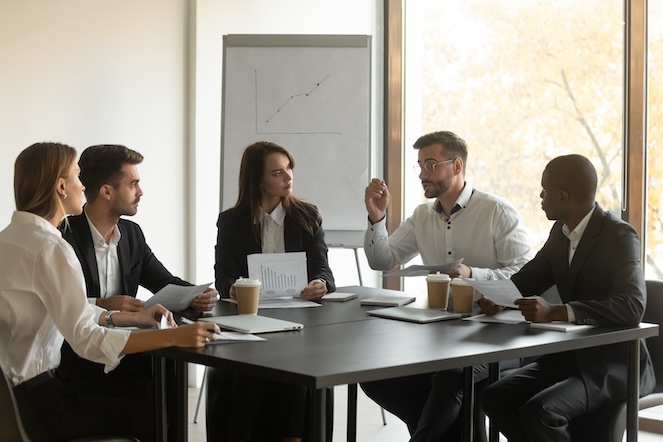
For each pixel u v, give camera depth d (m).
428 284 2.61
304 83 4.14
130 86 4.27
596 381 2.46
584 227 2.60
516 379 2.62
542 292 2.76
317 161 4.13
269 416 2.65
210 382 2.87
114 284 2.83
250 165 3.07
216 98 4.50
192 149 4.48
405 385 3.03
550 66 4.20
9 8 3.87
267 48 4.16
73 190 2.18
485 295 2.38
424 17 4.66
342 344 2.01
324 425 1.74
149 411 2.24
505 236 3.19
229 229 3.09
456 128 4.57
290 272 2.86
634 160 3.85
